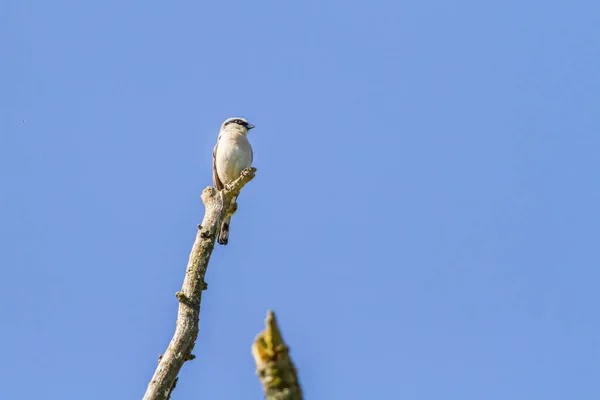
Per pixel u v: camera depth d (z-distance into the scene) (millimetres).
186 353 11438
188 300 11906
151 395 10914
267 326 6586
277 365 6473
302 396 6492
